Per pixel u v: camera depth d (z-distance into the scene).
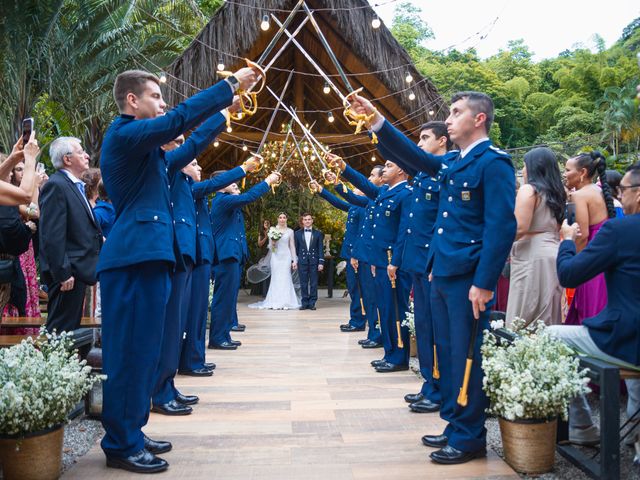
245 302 10.15
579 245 3.45
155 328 2.52
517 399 2.39
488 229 2.47
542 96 32.69
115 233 2.50
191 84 6.73
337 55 7.60
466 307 2.57
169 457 2.65
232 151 11.02
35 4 7.21
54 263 3.29
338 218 11.99
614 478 2.27
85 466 2.54
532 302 3.15
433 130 3.46
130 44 8.46
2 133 7.98
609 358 2.51
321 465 2.55
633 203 2.50
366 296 5.55
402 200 4.29
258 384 4.04
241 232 6.06
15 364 2.34
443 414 2.79
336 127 10.36
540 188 3.12
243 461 2.60
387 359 4.54
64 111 9.07
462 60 31.83
